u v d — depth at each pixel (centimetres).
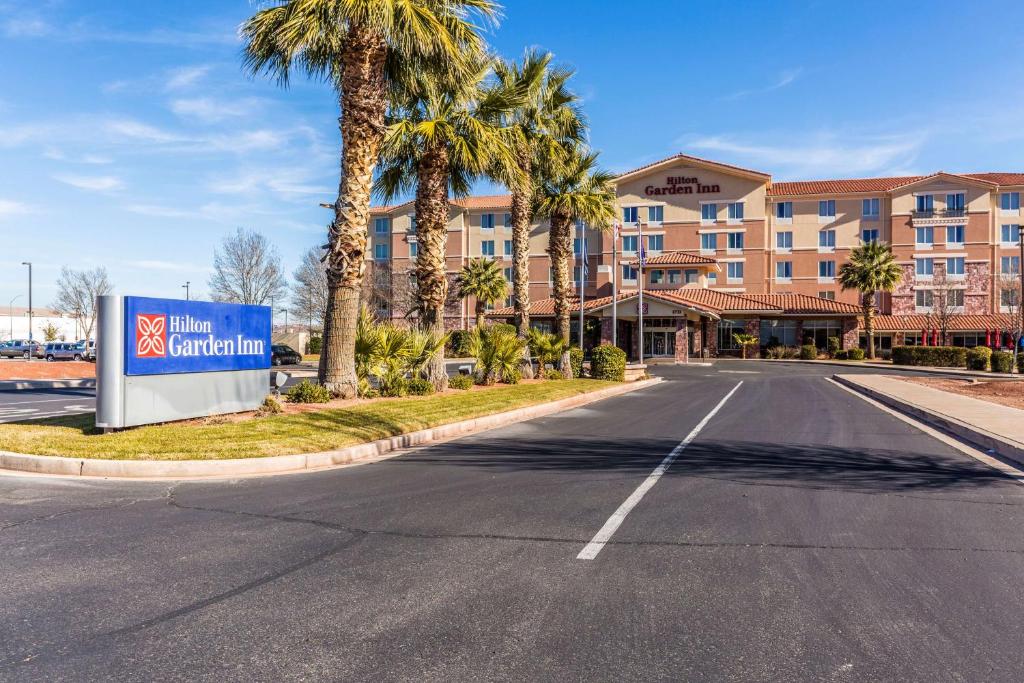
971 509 703
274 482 830
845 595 465
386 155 1755
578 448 1102
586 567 520
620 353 2841
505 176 1909
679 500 736
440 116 1758
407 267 6488
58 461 866
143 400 1077
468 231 6750
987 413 1524
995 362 3997
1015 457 1020
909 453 1064
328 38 1377
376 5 1259
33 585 477
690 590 473
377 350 1659
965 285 6088
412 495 758
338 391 1470
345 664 365
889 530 624
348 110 1398
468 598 458
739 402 2008
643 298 5138
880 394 2178
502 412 1491
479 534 607
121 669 358
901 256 6209
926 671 360
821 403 1983
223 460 891
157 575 498
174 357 1132
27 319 10144
